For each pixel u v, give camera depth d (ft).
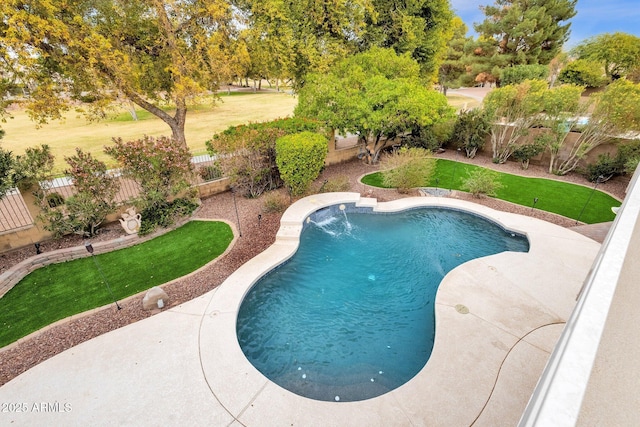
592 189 43.52
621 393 4.64
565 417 3.01
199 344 18.69
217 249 29.30
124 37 41.19
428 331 21.20
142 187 32.89
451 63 119.85
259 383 16.34
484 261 26.81
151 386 16.12
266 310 23.06
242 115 110.63
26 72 33.65
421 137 58.23
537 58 102.94
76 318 21.01
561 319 20.40
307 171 37.47
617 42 89.71
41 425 14.39
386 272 27.37
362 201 38.60
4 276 24.45
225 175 40.98
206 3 39.86
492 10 105.70
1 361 17.85
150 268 26.53
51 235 29.84
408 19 62.28
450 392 15.64
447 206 37.99
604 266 6.02
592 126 44.01
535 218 34.73
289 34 50.16
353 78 49.65
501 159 55.21
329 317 22.45
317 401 15.38
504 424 14.15
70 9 34.60
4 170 26.04
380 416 14.55
